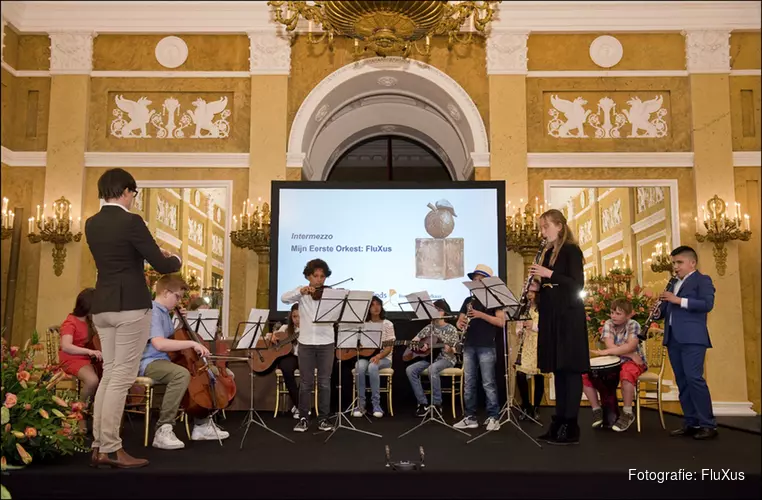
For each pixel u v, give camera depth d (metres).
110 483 3.58
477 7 5.88
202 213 7.96
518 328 6.27
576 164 8.00
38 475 3.60
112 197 4.04
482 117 8.17
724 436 5.19
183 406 4.78
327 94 8.18
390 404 6.75
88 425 5.41
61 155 7.92
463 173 9.52
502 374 7.13
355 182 7.69
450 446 4.62
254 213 7.65
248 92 8.16
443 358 6.55
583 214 8.01
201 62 8.20
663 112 8.10
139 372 4.66
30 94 8.14
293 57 8.24
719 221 7.64
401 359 7.70
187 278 7.85
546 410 7.13
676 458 4.14
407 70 8.21
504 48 8.11
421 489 3.55
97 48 8.18
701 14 8.03
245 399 7.25
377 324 5.88
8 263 7.80
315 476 3.56
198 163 8.02
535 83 8.17
